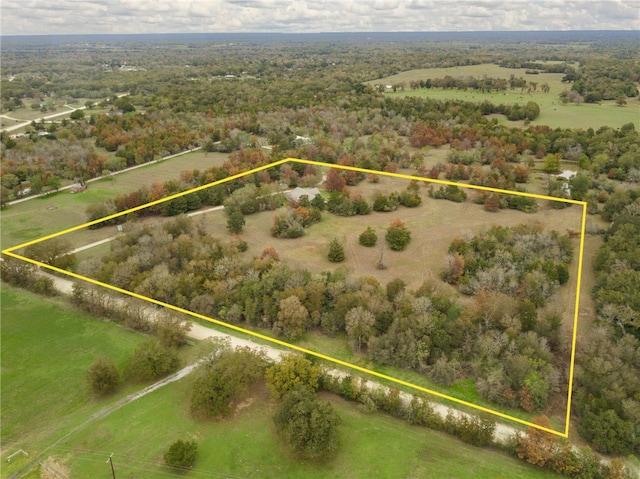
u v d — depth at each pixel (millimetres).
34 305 87875
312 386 66062
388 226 116750
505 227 108188
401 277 93875
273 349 75500
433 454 58406
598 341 70750
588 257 99000
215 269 89875
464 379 70188
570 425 62188
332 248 99812
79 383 70250
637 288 80000
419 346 71688
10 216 125375
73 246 108750
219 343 72000
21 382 70688
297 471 56562
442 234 111750
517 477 55438
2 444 61000
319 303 80812
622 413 60500
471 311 77062
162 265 92125
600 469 54562
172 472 56375
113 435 61531
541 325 74938
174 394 67938
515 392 65875
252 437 61000
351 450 58969
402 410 63312
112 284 89500
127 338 79438
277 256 97688
